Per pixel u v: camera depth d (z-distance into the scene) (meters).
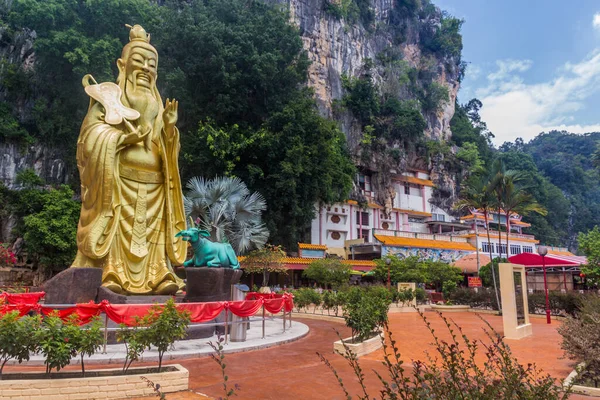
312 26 62.22
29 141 39.72
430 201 71.88
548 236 84.56
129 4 41.34
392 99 68.62
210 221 29.00
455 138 89.25
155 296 13.92
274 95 43.50
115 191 14.36
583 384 8.23
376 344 12.42
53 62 40.41
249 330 15.63
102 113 14.95
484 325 18.80
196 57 41.12
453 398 3.89
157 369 8.02
